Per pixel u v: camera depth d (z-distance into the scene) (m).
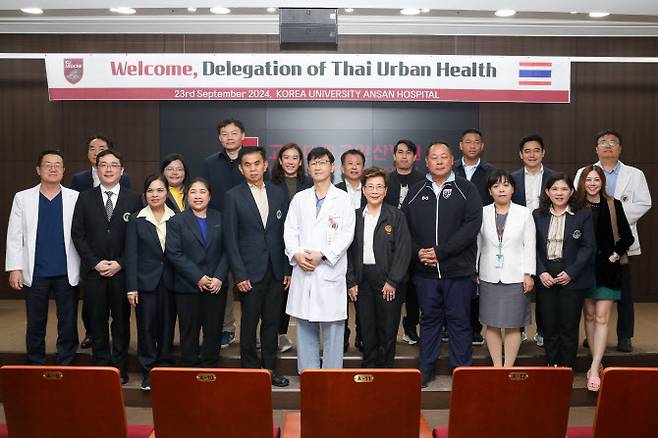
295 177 4.46
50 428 2.32
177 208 4.30
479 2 5.46
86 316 4.51
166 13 6.09
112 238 4.03
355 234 3.97
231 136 4.55
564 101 5.80
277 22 6.34
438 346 4.09
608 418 2.27
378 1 5.37
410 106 6.86
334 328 3.87
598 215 4.08
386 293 3.87
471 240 3.90
